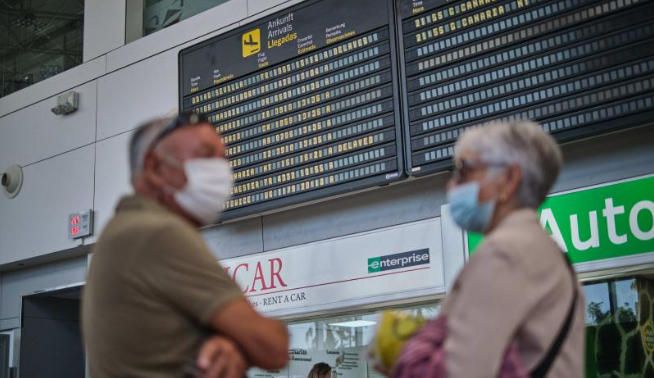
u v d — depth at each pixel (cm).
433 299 826
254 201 919
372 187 838
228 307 285
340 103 861
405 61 816
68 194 1155
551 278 285
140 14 1155
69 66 1227
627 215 694
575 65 708
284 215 943
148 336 283
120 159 1098
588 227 715
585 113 696
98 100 1144
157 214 300
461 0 784
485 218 312
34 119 1228
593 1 705
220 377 276
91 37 1177
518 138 311
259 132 925
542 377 278
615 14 693
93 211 1116
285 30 921
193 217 319
